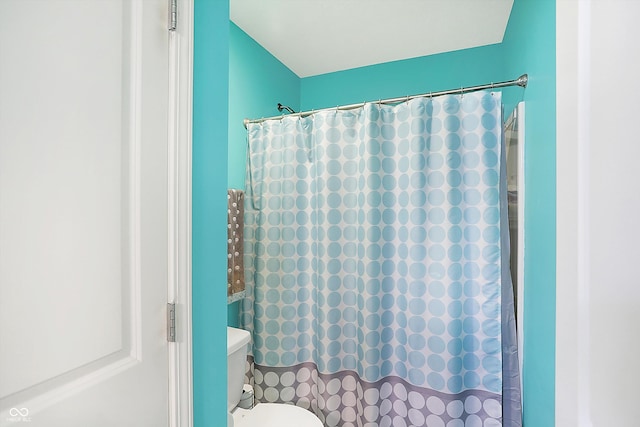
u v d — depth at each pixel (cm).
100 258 58
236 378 143
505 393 149
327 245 173
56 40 51
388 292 165
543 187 112
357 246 170
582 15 44
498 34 210
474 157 151
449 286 151
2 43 44
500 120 149
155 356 70
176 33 75
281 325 183
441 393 150
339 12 184
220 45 93
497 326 147
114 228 61
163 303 72
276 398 183
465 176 152
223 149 95
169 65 74
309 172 185
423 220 155
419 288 156
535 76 125
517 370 147
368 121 163
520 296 144
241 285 178
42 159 49
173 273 74
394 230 165
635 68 39
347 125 174
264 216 190
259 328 186
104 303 59
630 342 40
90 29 56
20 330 46
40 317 49
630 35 39
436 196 155
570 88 47
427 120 157
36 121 48
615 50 41
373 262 161
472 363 151
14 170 46
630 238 40
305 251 185
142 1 66
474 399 150
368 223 162
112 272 61
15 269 46
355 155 174
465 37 213
